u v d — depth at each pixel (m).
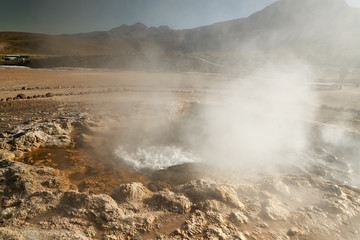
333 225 4.96
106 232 4.16
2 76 27.73
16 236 3.69
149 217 4.59
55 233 3.95
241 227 4.61
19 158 7.84
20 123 11.11
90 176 7.42
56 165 7.78
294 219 4.98
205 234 4.26
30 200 4.75
